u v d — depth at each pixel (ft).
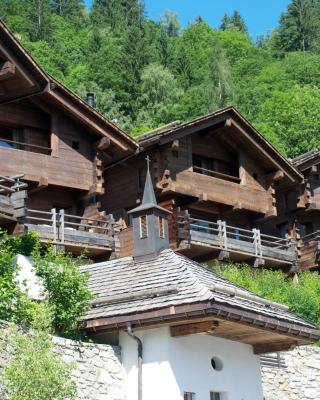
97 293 51.03
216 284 50.11
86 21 295.28
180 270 50.65
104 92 213.05
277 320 50.19
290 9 290.56
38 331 44.39
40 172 84.99
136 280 51.60
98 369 47.78
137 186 97.19
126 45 225.97
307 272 104.22
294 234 110.93
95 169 89.25
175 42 269.64
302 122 188.96
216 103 215.92
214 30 271.08
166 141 94.27
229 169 106.93
